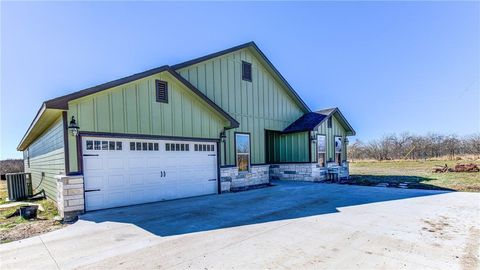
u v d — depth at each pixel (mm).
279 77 14148
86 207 6770
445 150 25359
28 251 4105
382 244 4047
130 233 4875
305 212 6402
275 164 14828
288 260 3479
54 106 6238
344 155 15961
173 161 8766
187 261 3506
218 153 10297
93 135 6953
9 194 10758
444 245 3980
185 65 10336
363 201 7746
